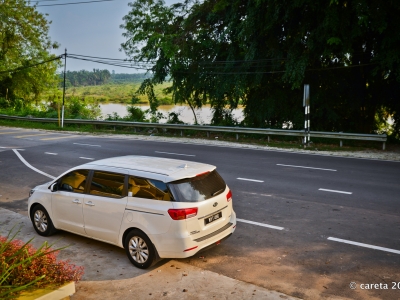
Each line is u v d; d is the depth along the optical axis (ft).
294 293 18.13
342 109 78.38
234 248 23.68
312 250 23.02
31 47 153.28
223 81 82.28
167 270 20.68
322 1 61.00
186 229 19.54
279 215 29.55
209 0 84.48
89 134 92.07
